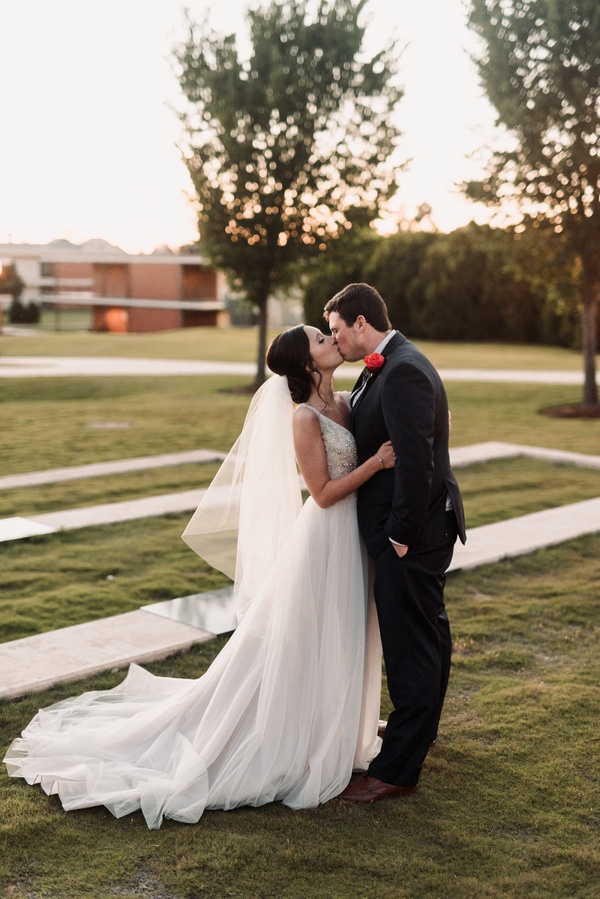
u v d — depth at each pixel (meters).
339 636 3.00
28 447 10.66
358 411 3.05
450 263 36.47
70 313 67.38
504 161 13.56
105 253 52.09
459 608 5.01
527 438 11.88
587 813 2.89
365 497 3.02
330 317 3.06
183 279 50.91
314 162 16.02
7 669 3.90
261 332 17.73
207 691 3.21
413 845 2.69
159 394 17.80
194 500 7.59
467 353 30.83
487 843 2.70
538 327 35.69
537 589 5.38
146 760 3.10
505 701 3.75
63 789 2.94
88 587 5.21
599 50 12.28
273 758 2.94
